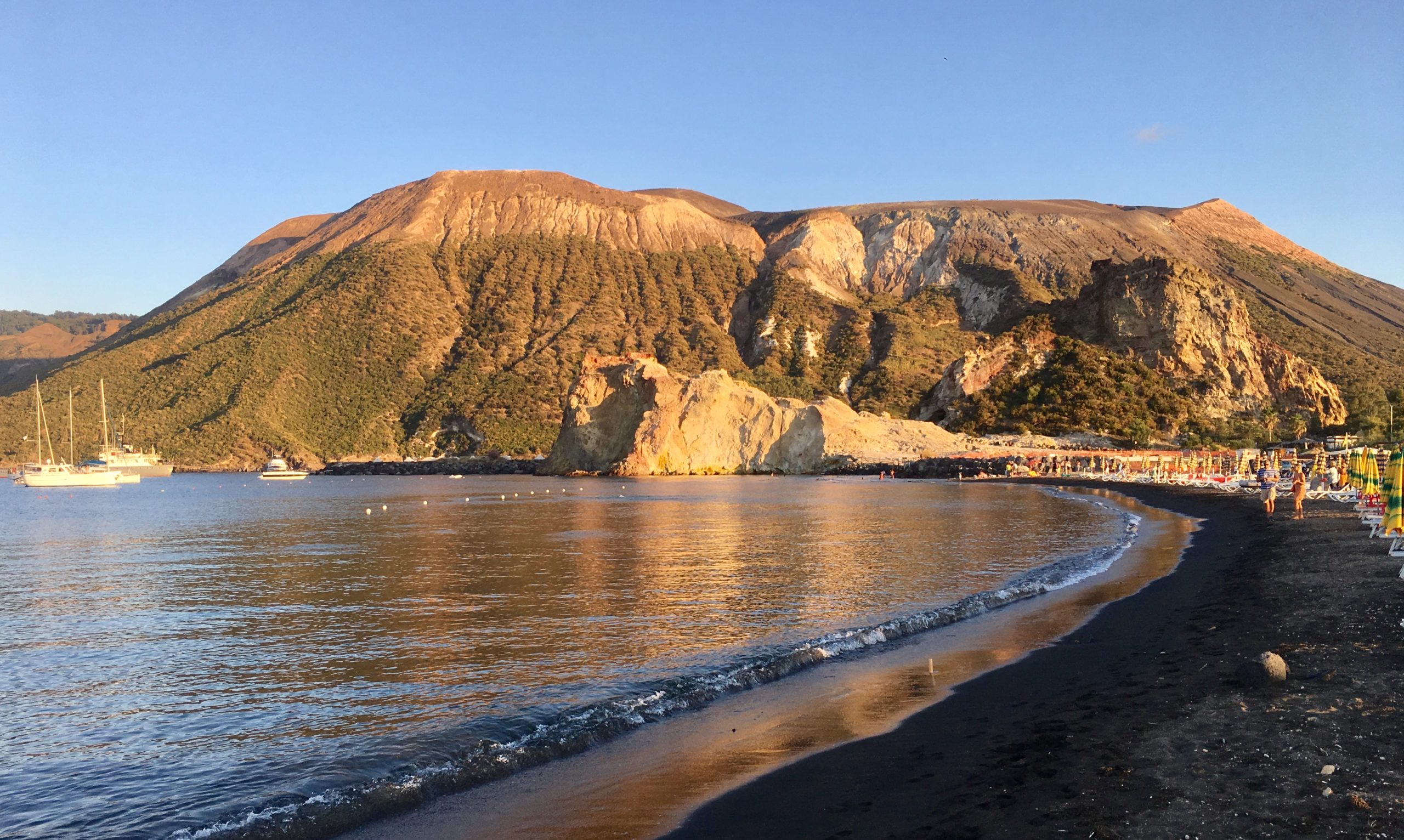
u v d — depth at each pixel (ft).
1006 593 77.97
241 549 140.46
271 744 44.75
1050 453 362.94
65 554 139.95
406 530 167.73
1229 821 28.07
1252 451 362.53
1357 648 48.57
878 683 50.65
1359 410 476.95
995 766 35.32
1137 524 142.31
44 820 36.50
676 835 31.22
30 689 56.39
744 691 50.65
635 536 144.77
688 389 449.06
